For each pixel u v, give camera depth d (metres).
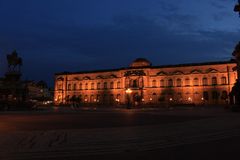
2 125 21.52
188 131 16.83
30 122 24.55
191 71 114.19
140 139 13.82
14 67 57.91
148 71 121.25
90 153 10.73
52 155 10.38
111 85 130.75
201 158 9.70
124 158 9.86
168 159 9.63
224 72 108.12
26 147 11.78
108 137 14.46
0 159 9.77
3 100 55.25
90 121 25.62
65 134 15.66
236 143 12.85
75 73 141.12
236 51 50.62
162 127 19.27
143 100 119.50
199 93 111.62
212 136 15.02
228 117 29.00
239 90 42.19
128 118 30.00
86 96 136.62
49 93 188.88
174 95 115.75
